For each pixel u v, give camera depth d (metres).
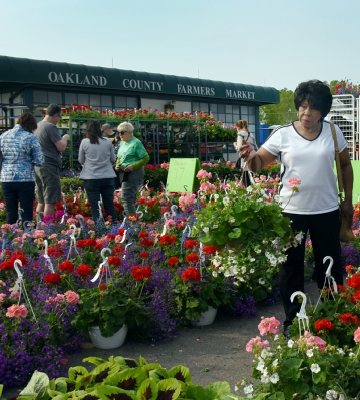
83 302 4.08
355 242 6.38
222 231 3.46
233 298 4.77
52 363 3.57
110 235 5.82
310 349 2.59
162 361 3.80
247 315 4.79
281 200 3.87
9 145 7.00
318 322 3.16
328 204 3.83
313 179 3.76
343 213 3.98
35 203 9.57
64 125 15.63
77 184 12.16
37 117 19.16
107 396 2.03
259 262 3.51
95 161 7.75
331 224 3.85
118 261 4.29
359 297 3.31
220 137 20.02
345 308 3.46
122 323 4.02
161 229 6.71
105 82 21.02
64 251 5.59
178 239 5.96
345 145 3.91
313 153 3.75
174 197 10.06
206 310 4.47
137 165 8.26
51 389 2.22
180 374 2.30
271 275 5.12
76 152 15.86
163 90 23.31
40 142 7.60
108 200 8.03
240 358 3.81
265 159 3.91
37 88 19.38
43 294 4.08
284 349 2.73
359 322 3.32
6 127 17.02
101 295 4.02
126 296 4.19
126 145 8.41
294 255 3.88
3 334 3.53
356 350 2.98
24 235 5.70
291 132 3.84
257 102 28.98
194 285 4.54
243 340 4.20
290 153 3.79
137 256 5.37
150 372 2.22
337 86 15.27
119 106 22.33
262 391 2.63
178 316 4.55
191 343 4.17
